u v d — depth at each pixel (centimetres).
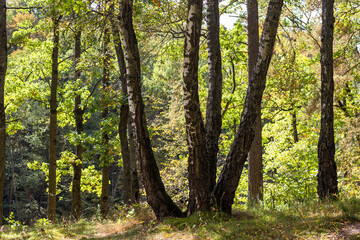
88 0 1016
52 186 1573
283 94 1998
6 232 935
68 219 1140
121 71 1382
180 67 1961
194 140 788
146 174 835
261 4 1586
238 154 807
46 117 3459
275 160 1969
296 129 2395
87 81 1605
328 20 966
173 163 2312
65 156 1634
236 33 1989
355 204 726
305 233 598
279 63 1938
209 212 788
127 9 827
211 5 945
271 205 963
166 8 1345
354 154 1573
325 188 946
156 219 853
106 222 1018
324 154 955
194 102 776
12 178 3391
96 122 3709
